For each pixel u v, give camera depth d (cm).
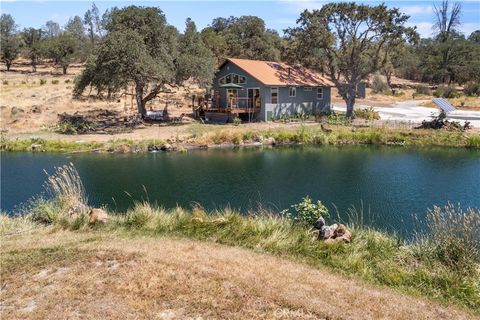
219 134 2609
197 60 3222
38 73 6581
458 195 1459
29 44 7844
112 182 1689
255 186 1619
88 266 687
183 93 4581
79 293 595
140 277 639
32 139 2534
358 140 2680
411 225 1139
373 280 665
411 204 1357
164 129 2939
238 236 845
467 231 753
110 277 642
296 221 922
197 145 2509
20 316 541
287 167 1978
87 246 784
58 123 3114
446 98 5575
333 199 1434
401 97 5969
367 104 5038
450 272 676
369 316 541
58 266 691
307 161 2122
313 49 3594
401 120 3409
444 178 1722
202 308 552
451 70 7394
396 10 3322
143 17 3116
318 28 3438
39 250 764
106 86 3038
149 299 575
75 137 2681
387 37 3409
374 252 773
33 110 3406
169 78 3019
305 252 764
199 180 1722
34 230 930
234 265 689
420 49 8394
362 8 3344
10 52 6738
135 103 3988
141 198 1465
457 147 2503
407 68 8275
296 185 1634
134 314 539
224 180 1723
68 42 6856
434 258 738
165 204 1391
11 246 793
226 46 5762
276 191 1546
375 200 1410
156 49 3156
